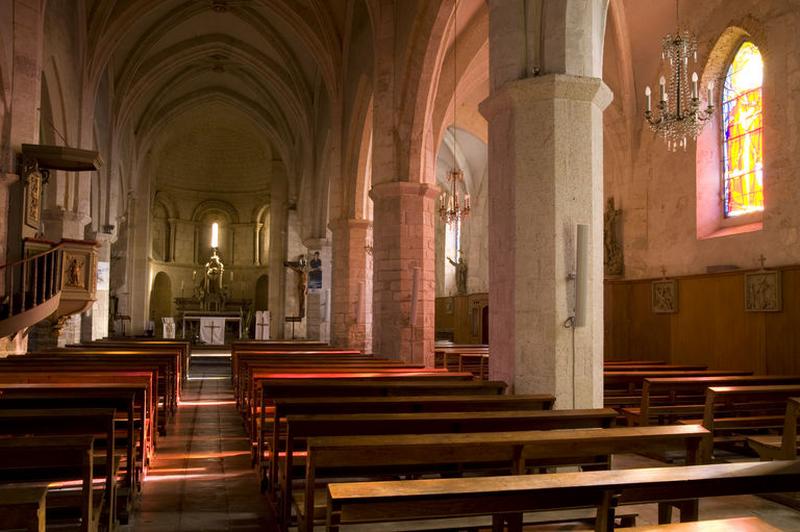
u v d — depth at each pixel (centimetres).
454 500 342
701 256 1684
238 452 971
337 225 2255
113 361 1191
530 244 804
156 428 995
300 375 973
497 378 845
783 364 1413
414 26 1553
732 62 1661
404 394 783
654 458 943
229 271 4475
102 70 2306
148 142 3534
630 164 1925
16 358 1262
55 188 2100
